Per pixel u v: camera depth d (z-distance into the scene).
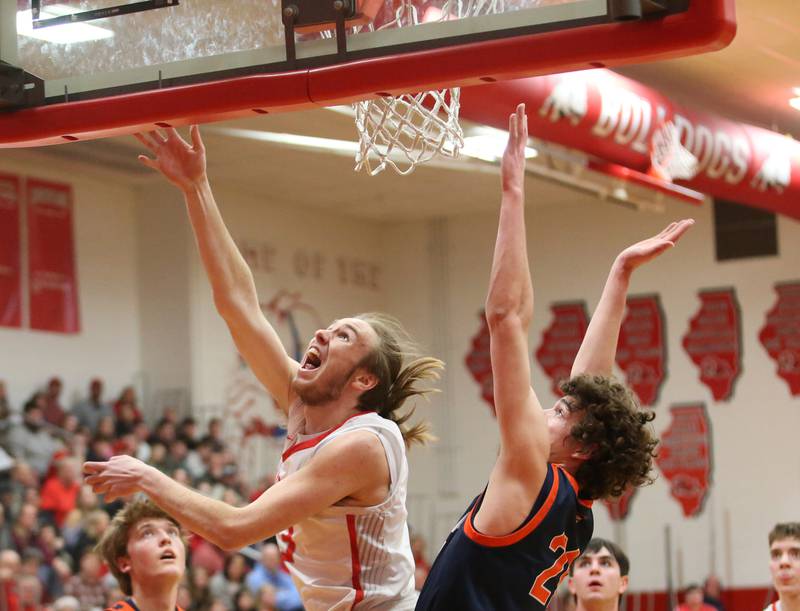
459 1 3.75
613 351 3.87
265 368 4.03
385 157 4.54
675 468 17.53
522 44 3.63
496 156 10.44
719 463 17.38
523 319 3.21
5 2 4.33
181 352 16.19
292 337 17.73
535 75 3.71
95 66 4.20
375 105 4.53
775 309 17.31
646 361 17.91
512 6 3.69
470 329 19.03
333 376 3.59
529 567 3.16
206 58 4.06
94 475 3.23
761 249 17.47
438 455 18.94
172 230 16.36
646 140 10.34
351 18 3.86
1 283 14.68
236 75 4.01
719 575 17.14
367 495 3.42
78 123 4.15
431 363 3.77
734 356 17.47
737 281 17.56
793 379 17.11
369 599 3.46
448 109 4.57
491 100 8.33
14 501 12.02
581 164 11.15
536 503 3.16
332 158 15.60
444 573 3.17
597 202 18.48
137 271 16.45
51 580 11.13
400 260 19.59
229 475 14.80
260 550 13.16
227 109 3.96
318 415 3.63
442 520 18.75
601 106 9.54
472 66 3.69
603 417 3.31
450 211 19.02
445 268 19.28
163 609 4.86
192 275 16.25
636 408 3.38
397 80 3.77
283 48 3.96
